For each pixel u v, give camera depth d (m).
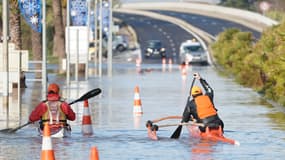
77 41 82.56
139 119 45.12
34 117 36.50
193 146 33.66
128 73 104.88
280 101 55.06
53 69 115.88
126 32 196.88
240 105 54.88
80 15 84.19
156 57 153.75
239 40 105.19
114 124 42.50
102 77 94.25
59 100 36.56
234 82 82.38
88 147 33.19
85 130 38.19
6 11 50.06
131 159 29.78
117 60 151.38
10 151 31.72
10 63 51.81
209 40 177.12
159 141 35.47
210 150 32.38
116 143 34.66
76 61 82.50
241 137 37.06
